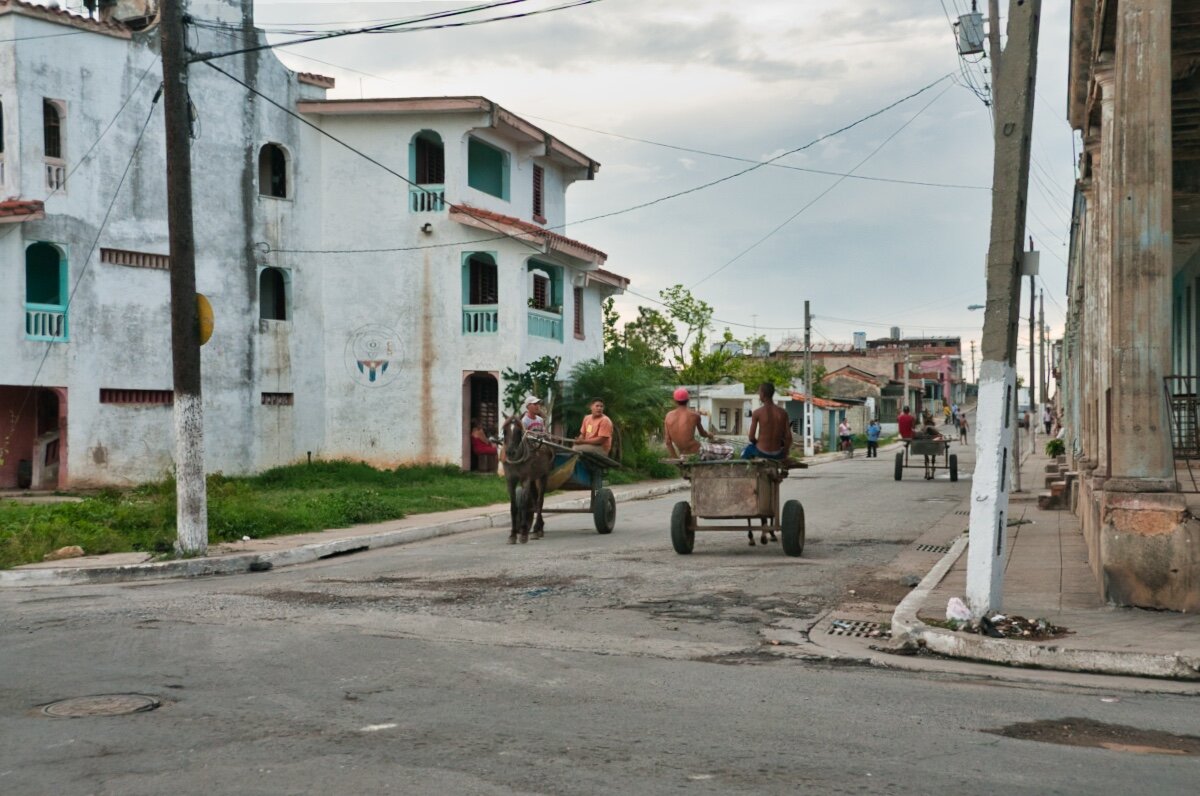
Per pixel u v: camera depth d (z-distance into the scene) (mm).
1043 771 5094
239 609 9938
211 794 4734
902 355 93500
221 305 26891
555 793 4723
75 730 5781
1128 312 9555
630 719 6004
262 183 28484
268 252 27953
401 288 29031
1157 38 9594
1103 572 9484
